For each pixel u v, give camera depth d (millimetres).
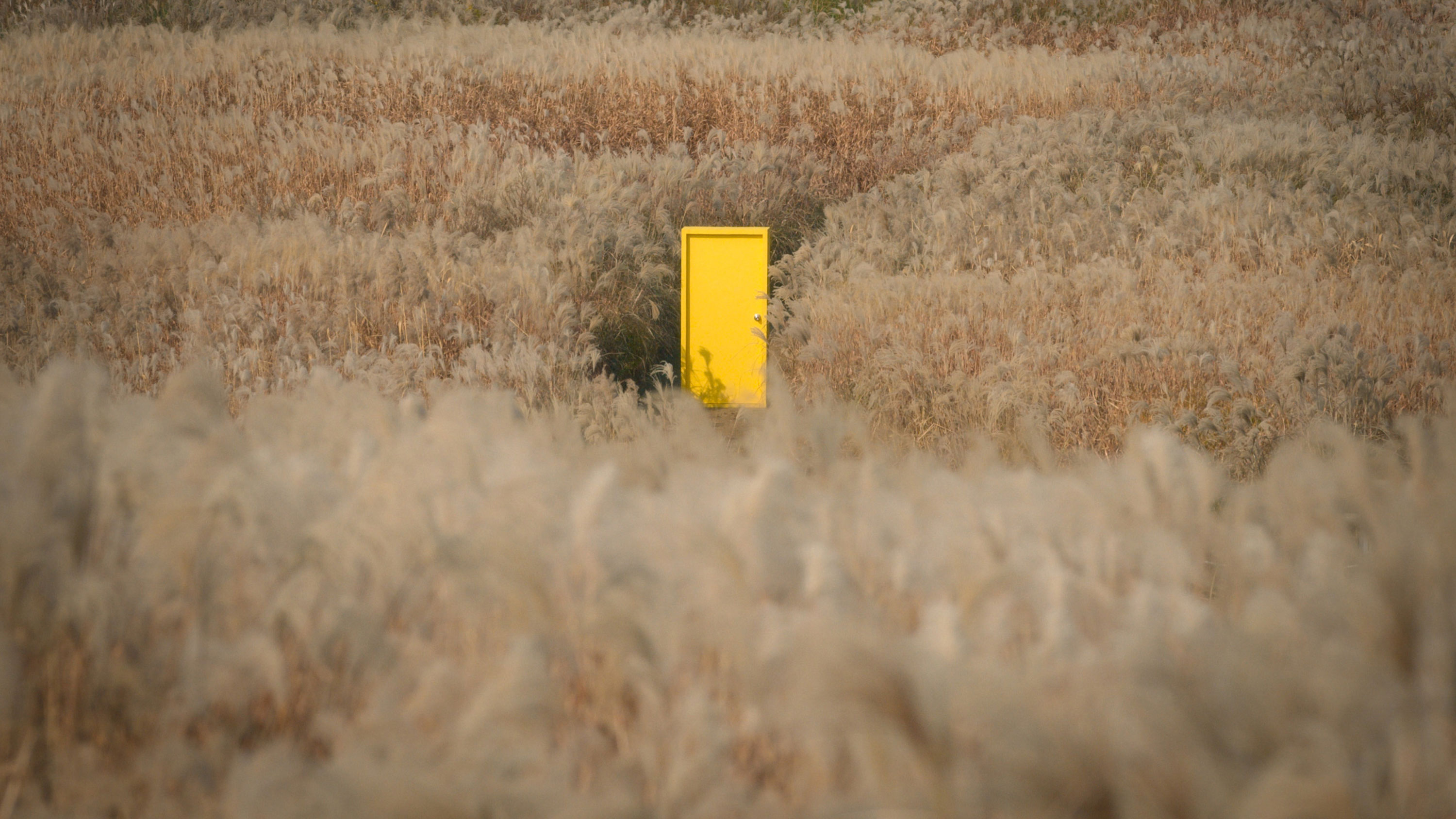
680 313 12531
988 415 7922
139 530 2418
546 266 11461
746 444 4375
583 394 8781
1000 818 1678
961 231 13930
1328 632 2176
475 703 1960
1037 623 2453
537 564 2252
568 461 3746
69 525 2246
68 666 2131
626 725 2250
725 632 2197
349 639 2260
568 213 12992
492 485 2924
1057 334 9766
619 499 2785
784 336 11242
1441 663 2016
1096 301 10586
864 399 9094
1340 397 7461
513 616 2234
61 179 14414
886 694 1721
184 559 2320
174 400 3074
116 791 1989
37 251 11844
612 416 7516
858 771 1896
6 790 1959
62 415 2404
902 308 10828
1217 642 2082
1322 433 4848
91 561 2324
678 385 11719
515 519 2516
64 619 2102
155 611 2289
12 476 2273
